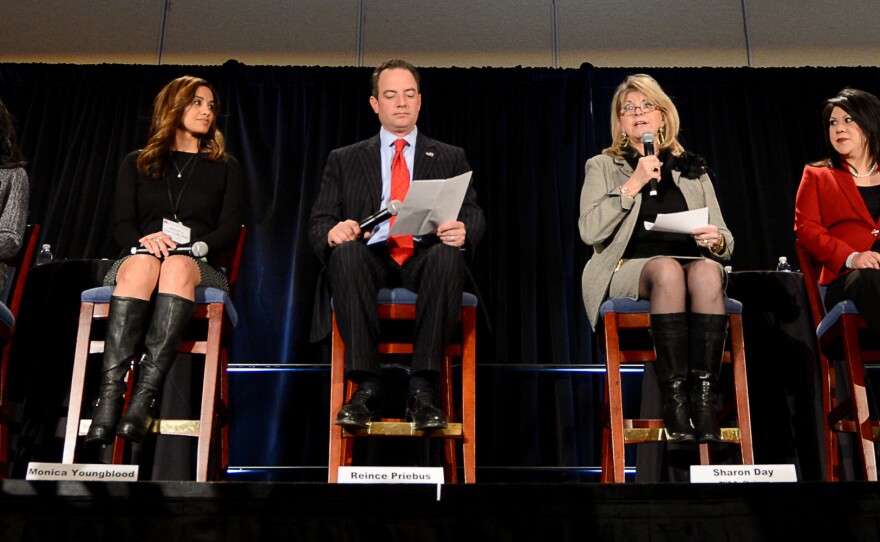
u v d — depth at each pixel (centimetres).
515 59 405
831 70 381
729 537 168
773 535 168
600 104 380
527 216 359
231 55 404
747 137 376
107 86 379
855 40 403
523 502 169
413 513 168
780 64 402
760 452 287
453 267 229
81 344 234
